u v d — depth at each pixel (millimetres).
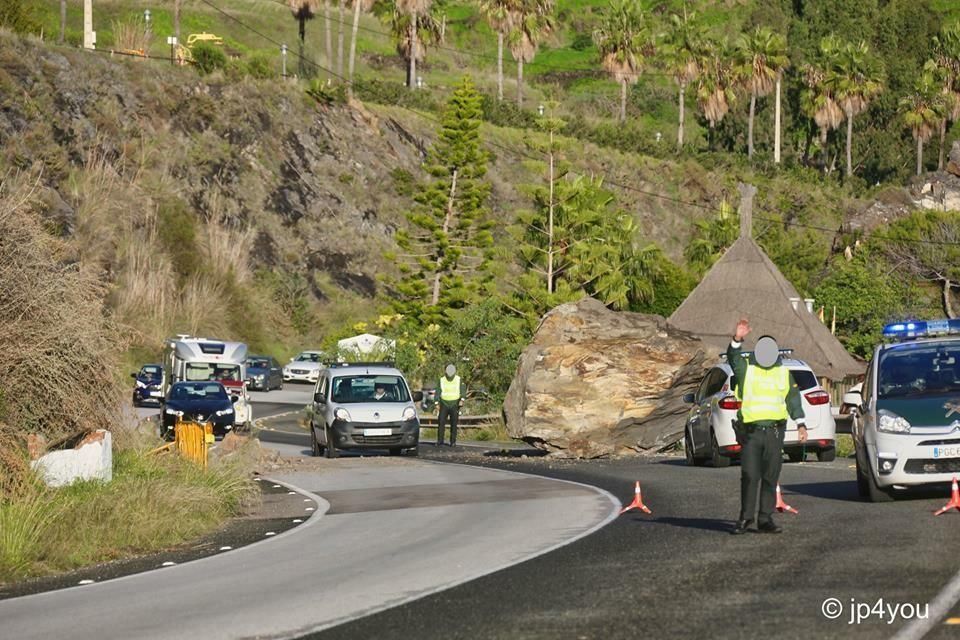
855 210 139000
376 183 116375
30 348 24516
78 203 86562
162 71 109625
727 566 14625
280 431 55688
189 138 105875
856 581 13281
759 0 199750
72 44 109938
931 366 21719
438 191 85562
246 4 167000
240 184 106000
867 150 159750
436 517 22328
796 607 12039
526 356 38031
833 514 19312
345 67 158000
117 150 98500
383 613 12859
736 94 153375
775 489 17469
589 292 84875
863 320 89875
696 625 11430
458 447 46281
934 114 147000
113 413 26891
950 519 17984
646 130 159375
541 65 191000
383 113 125625
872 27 176375
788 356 32688
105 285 27328
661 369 36938
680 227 132000
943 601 12070
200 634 12297
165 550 19844
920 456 20031
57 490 22734
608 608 12422
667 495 23953
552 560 15852
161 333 81000
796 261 113125
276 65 142875
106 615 13719
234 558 18125
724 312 63625
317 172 112938
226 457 29922
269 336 95438
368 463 36375
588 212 82875
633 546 16750
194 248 94625
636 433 37156
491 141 127938
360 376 40719
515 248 85500
